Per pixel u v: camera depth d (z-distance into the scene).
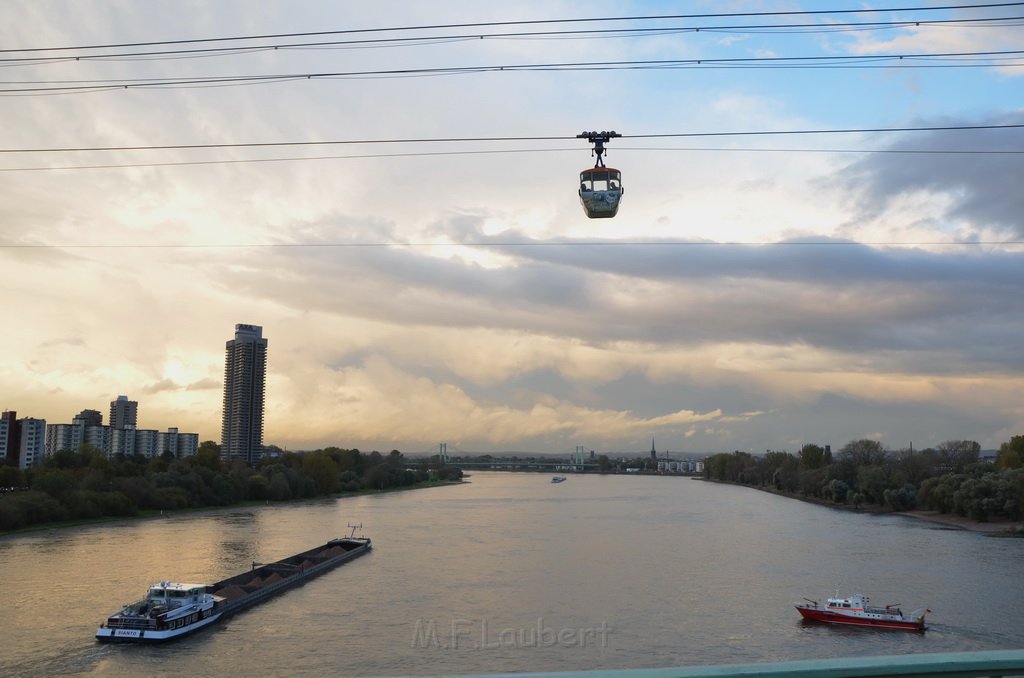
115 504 170.00
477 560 114.50
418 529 159.00
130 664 64.31
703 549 126.00
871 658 7.62
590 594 88.31
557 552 122.62
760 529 158.62
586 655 64.50
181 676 61.09
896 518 184.75
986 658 7.56
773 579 98.19
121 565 108.19
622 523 173.00
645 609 80.75
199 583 95.56
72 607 81.69
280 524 166.50
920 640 71.12
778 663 7.67
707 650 66.56
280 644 69.44
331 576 101.88
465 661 62.84
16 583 93.88
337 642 69.50
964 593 90.00
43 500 155.88
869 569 106.12
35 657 66.00
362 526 162.88
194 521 170.12
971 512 168.50
